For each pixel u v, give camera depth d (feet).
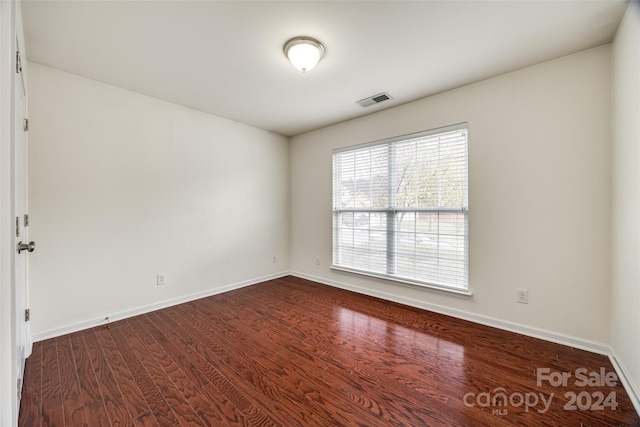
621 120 5.76
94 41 6.35
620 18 5.61
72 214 7.88
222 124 11.57
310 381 5.74
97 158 8.31
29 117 7.15
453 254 9.05
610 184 6.46
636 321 5.01
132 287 9.09
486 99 8.19
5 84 3.44
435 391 5.40
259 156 13.08
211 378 5.84
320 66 7.49
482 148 8.29
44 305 7.43
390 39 6.32
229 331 8.03
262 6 5.29
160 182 9.71
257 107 10.43
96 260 8.34
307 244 13.74
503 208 7.95
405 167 10.16
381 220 10.89
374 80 8.25
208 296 11.11
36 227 7.29
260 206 13.16
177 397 5.27
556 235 7.18
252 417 4.77
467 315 8.68
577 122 6.85
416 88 8.78
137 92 9.09
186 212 10.45
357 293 11.51
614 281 6.23
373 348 7.04
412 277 10.03
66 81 7.74
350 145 11.85
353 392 5.40
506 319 7.97
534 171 7.45
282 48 6.68
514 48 6.66
